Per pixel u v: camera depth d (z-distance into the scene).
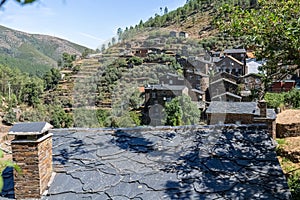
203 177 4.86
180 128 6.25
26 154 4.47
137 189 4.60
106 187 4.65
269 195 4.42
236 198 4.38
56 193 4.57
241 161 5.27
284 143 14.92
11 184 4.77
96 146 5.82
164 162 5.25
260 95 9.09
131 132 6.29
